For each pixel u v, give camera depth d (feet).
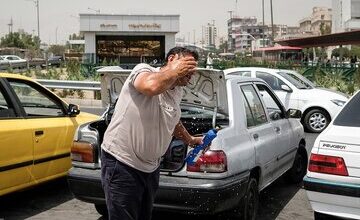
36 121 19.27
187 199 14.80
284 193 22.39
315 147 14.83
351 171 14.02
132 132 10.71
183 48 11.07
